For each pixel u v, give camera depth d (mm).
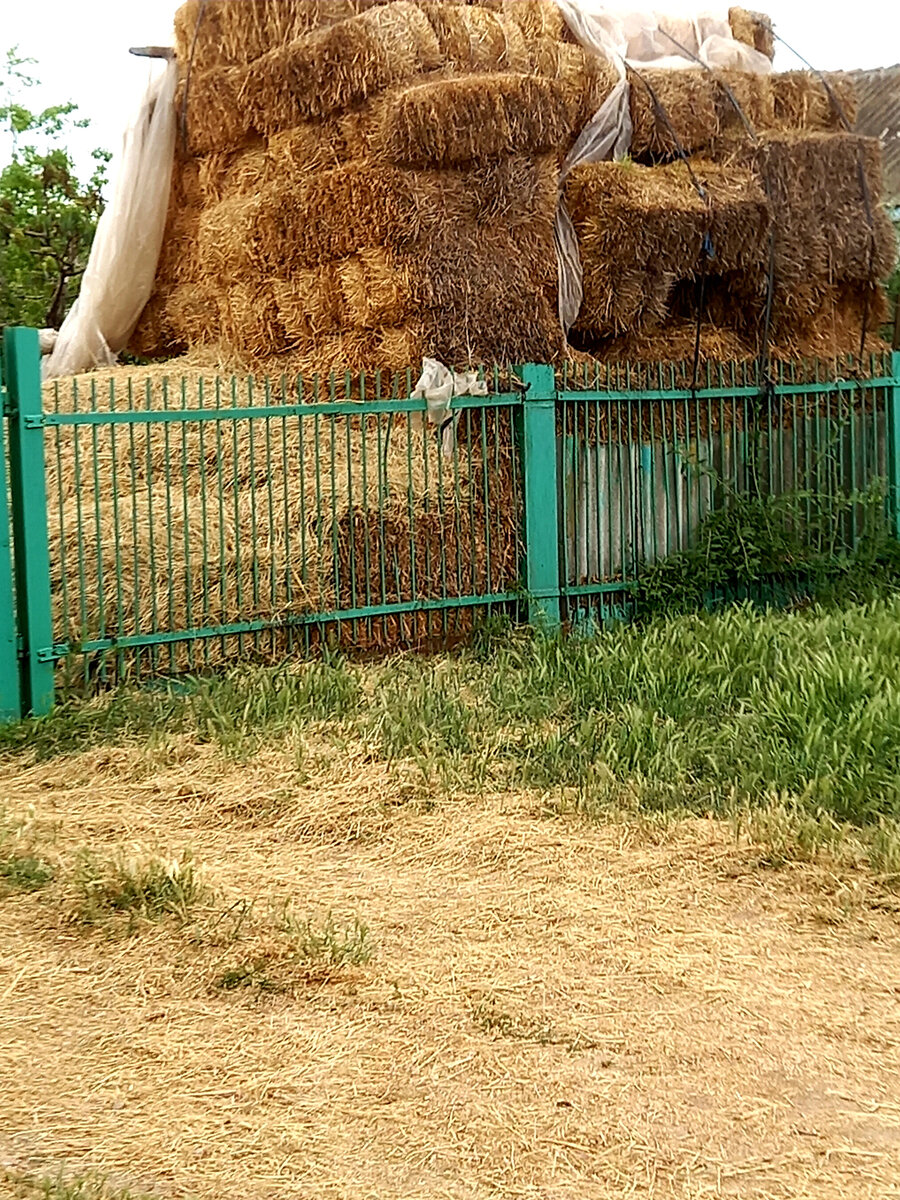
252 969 4434
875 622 8656
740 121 11055
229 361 10297
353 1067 3846
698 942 4688
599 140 10531
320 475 8500
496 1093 3701
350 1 10266
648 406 9789
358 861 5504
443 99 9039
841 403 10617
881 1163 3357
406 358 9203
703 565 9781
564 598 9328
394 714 6938
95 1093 3715
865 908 4906
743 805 5758
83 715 7035
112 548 7918
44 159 18766
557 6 10539
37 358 7188
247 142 10273
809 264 10875
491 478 9031
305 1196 3225
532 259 9539
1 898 5066
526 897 5082
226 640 7926
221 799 6082
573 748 6477
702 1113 3594
